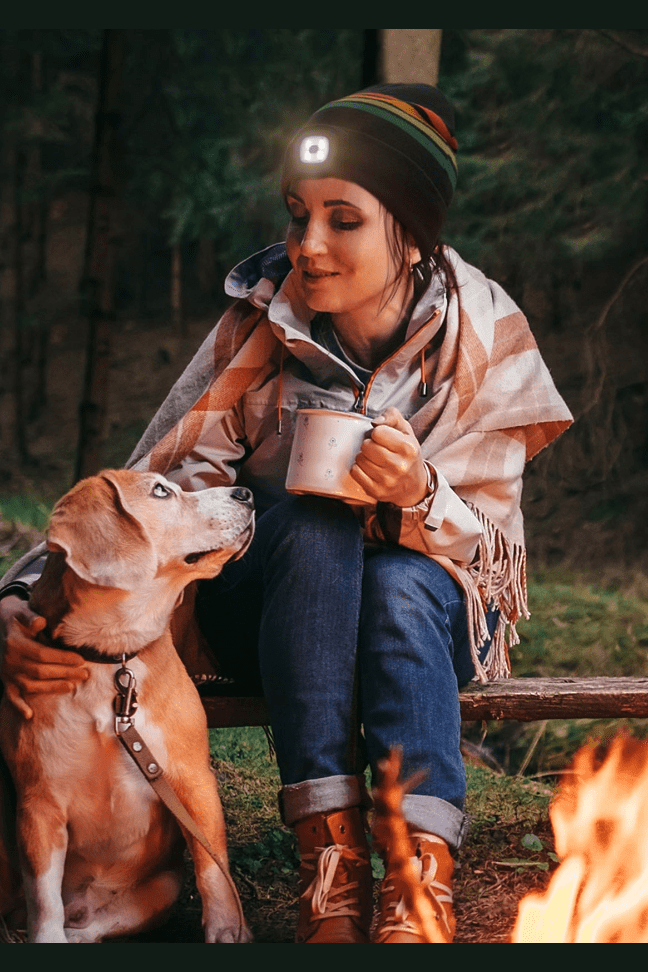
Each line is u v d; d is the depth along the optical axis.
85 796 2.38
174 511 2.43
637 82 10.12
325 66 13.02
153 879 2.55
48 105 15.95
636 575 10.05
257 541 2.54
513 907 2.60
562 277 13.84
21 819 2.36
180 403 2.81
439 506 2.37
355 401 2.63
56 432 18.64
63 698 2.36
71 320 21.44
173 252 20.50
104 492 2.38
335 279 2.51
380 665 2.25
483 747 5.25
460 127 10.73
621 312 13.38
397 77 4.64
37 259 20.64
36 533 7.39
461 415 2.63
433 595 2.37
